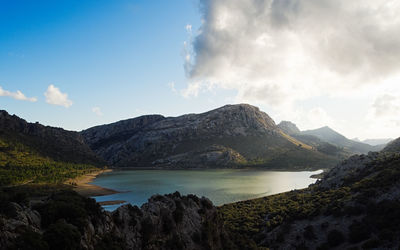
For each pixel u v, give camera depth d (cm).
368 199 6762
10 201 3631
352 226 6038
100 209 4347
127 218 4600
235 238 6656
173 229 4922
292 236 6769
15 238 2964
